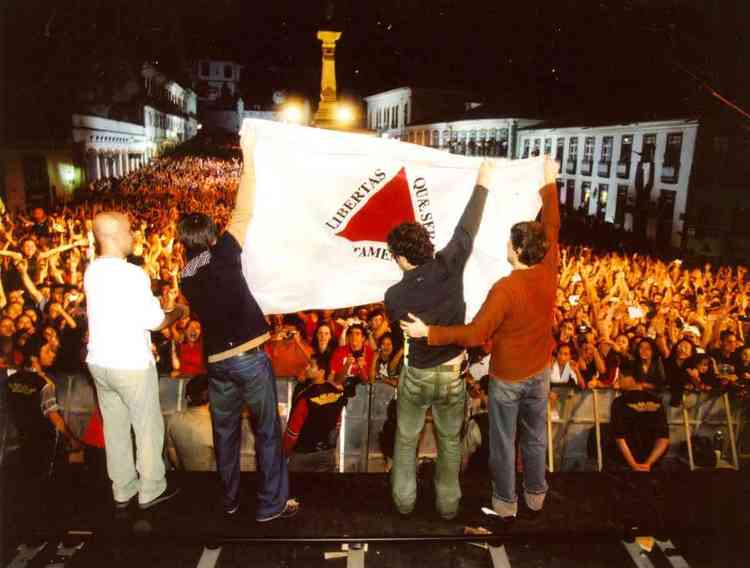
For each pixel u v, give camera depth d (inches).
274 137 136.1
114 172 1539.1
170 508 132.6
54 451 159.0
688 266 933.2
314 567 119.7
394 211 144.3
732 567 122.3
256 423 124.3
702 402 218.2
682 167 1014.4
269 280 143.3
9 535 121.0
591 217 1300.4
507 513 129.4
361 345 263.6
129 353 123.4
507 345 120.6
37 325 277.6
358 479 147.2
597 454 210.4
